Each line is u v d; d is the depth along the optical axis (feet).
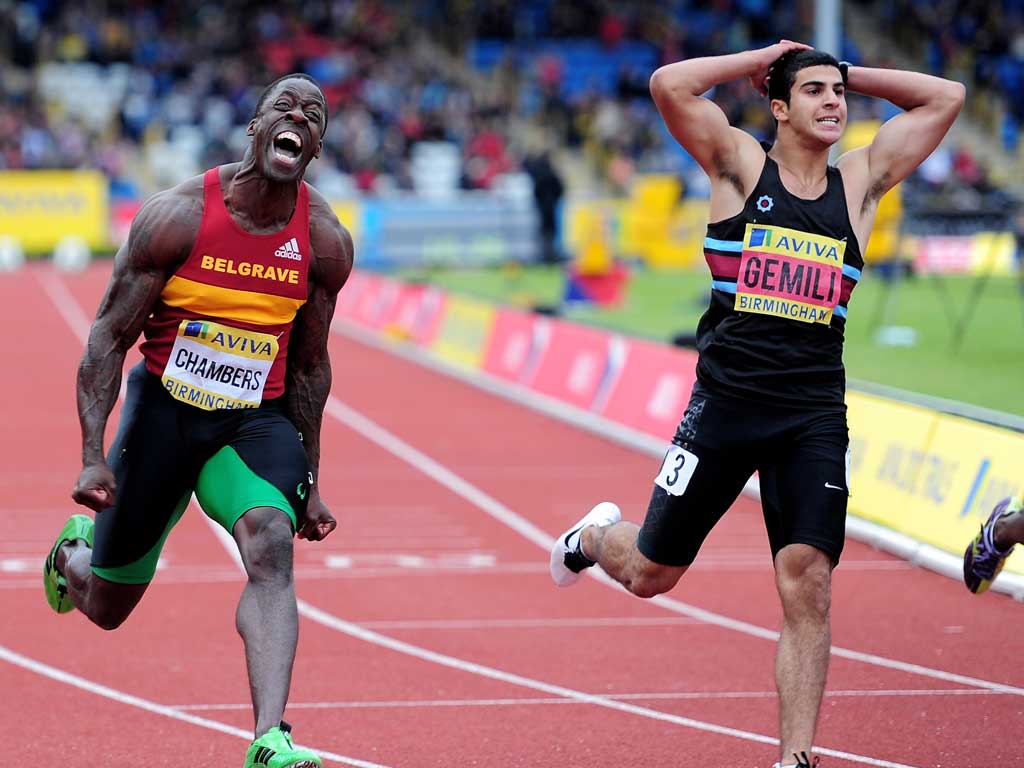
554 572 63.31
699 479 53.83
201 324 52.65
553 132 458.91
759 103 433.89
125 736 63.36
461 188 402.72
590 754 60.85
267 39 472.85
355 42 483.51
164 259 52.08
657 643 79.92
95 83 440.04
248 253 52.44
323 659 76.74
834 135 53.78
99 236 382.63
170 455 53.16
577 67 488.44
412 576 97.09
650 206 363.35
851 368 182.09
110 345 52.85
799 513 52.11
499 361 193.47
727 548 105.50
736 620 85.05
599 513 61.31
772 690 70.69
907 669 73.92
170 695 69.72
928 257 324.39
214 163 402.52
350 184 396.57
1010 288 290.56
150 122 425.69
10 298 298.97
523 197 375.04
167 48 456.86
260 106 51.62
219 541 107.55
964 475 96.73
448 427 162.30
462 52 494.18
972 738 62.34
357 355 231.09
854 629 82.28
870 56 468.75
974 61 442.91
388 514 117.91
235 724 65.21
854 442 111.65
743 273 53.36
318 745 62.08
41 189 377.30
